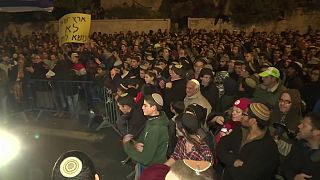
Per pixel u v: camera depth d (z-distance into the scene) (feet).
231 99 17.69
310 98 19.17
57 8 79.61
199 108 12.51
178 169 4.74
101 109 26.76
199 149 10.66
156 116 12.65
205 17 78.95
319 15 70.95
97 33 71.56
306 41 49.78
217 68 29.12
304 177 10.19
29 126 27.07
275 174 11.50
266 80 16.22
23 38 69.21
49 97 28.37
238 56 33.22
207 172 4.77
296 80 21.02
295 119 13.69
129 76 22.40
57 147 23.13
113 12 85.10
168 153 12.71
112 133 25.26
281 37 57.06
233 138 11.41
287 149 12.35
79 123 27.37
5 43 61.57
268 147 10.40
